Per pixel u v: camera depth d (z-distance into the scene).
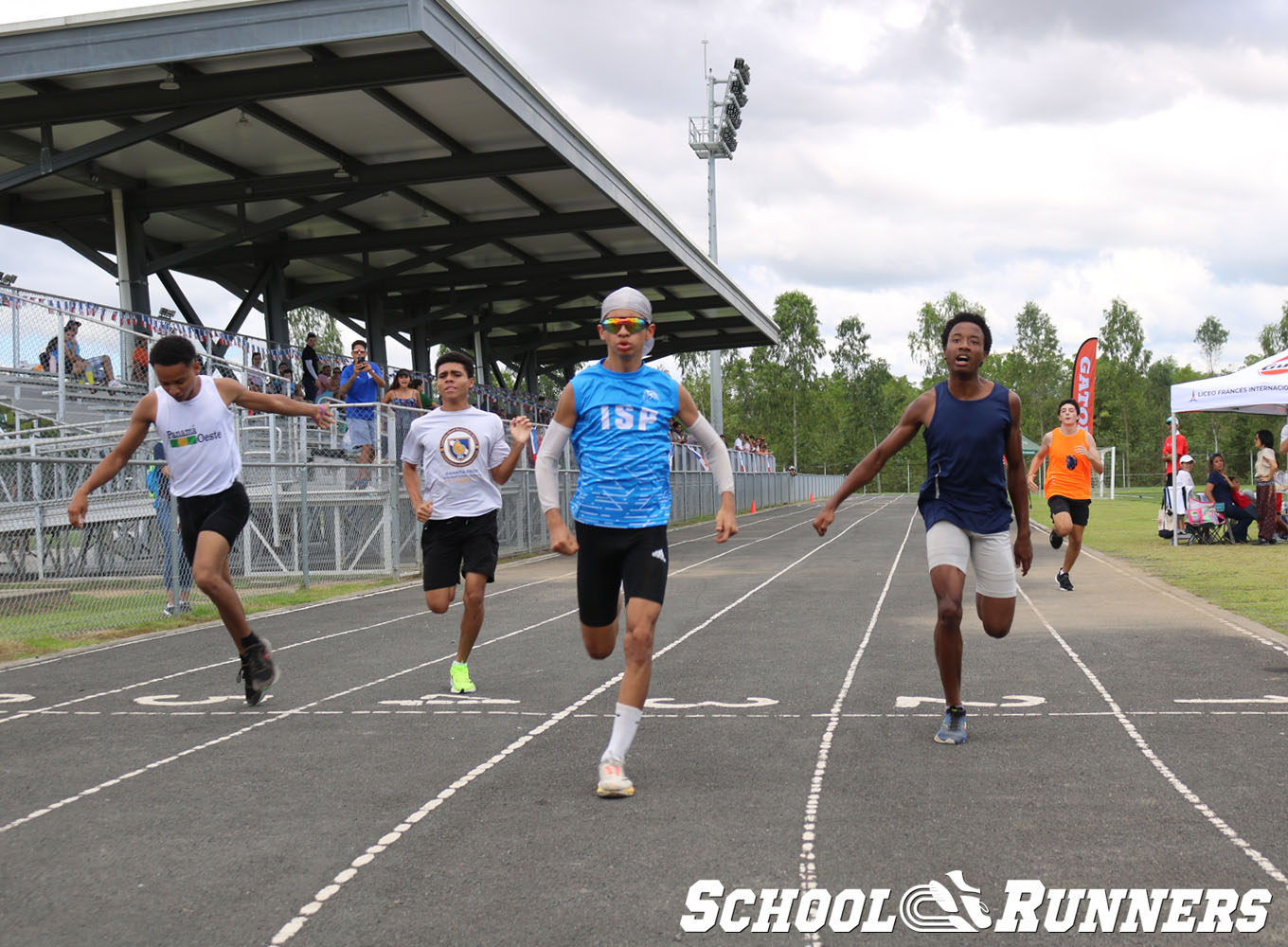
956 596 5.42
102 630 10.36
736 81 48.84
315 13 15.44
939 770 5.04
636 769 5.17
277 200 24.45
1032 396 106.31
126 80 17.14
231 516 6.71
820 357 98.75
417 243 26.38
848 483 5.74
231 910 3.54
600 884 3.70
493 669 8.02
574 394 5.07
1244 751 5.27
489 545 7.16
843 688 7.02
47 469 13.90
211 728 6.22
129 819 4.53
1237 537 19.67
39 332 17.67
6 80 16.14
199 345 20.53
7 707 6.92
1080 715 6.12
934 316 110.38
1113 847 3.96
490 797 4.75
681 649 8.76
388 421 15.98
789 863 3.87
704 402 97.31
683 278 33.56
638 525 4.98
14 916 3.53
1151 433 105.81
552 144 20.12
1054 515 11.81
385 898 3.62
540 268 30.84
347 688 7.38
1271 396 19.05
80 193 22.83
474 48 16.88
